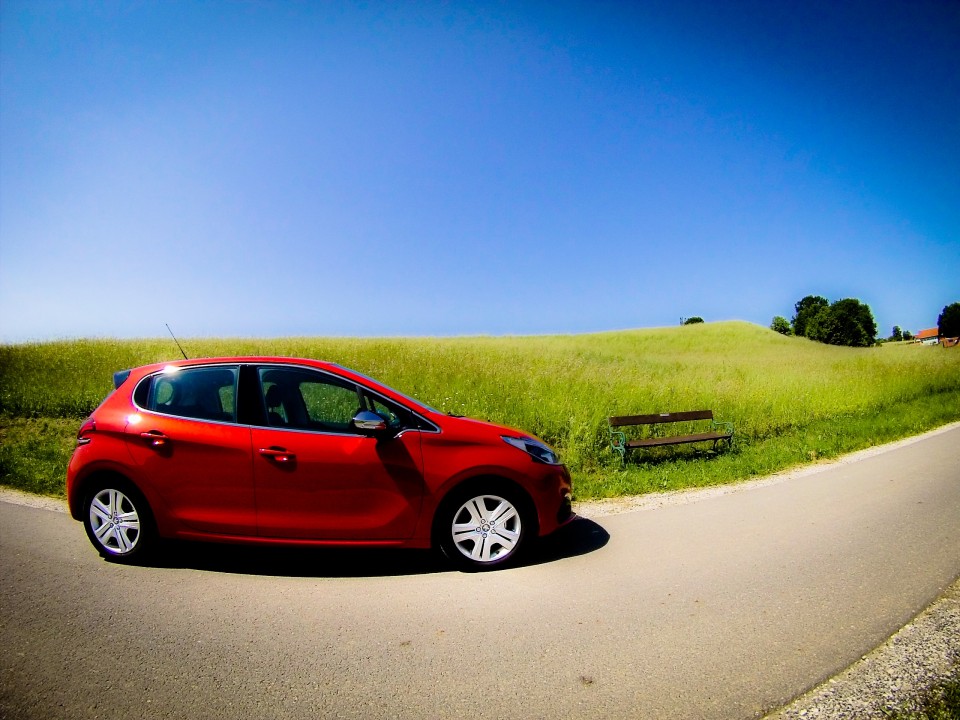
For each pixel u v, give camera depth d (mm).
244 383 4461
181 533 4297
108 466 4336
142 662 2996
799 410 13461
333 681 2842
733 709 2609
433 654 3109
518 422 10422
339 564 4492
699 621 3514
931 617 3553
